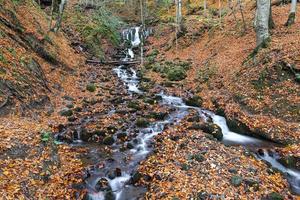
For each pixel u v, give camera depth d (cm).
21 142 891
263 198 748
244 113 1306
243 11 2698
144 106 1461
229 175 826
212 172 836
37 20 2103
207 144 1016
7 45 1413
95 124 1227
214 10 3275
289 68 1399
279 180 852
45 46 1844
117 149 1051
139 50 3136
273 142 1115
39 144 914
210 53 2219
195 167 862
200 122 1233
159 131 1194
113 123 1244
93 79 1978
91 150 1043
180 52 2562
